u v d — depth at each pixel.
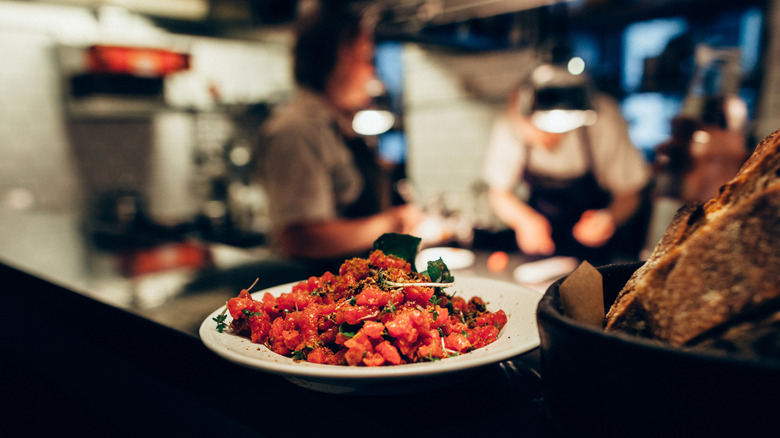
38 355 1.24
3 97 3.98
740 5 2.84
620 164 3.20
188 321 0.97
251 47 5.11
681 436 0.37
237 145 5.02
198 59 4.84
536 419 0.54
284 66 5.36
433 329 0.62
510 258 2.69
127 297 1.23
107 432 1.01
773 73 2.80
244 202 4.63
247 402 0.68
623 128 3.19
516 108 3.51
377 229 2.47
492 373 0.67
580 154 3.30
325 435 0.60
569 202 3.43
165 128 4.79
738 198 0.47
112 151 4.52
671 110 3.16
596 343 0.40
